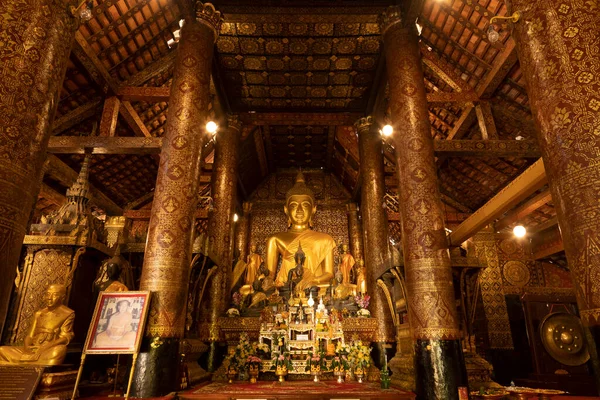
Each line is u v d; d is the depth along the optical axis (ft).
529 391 17.93
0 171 7.48
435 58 30.94
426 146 20.98
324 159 50.34
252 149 43.60
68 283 20.12
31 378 14.79
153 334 17.19
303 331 26.96
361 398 18.61
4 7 8.15
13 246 7.57
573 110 8.88
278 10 27.30
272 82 34.83
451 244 25.82
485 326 37.32
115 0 24.85
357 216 49.14
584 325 8.25
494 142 25.76
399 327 25.39
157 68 30.83
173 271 18.45
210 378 25.50
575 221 8.45
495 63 27.12
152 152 26.53
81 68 26.66
